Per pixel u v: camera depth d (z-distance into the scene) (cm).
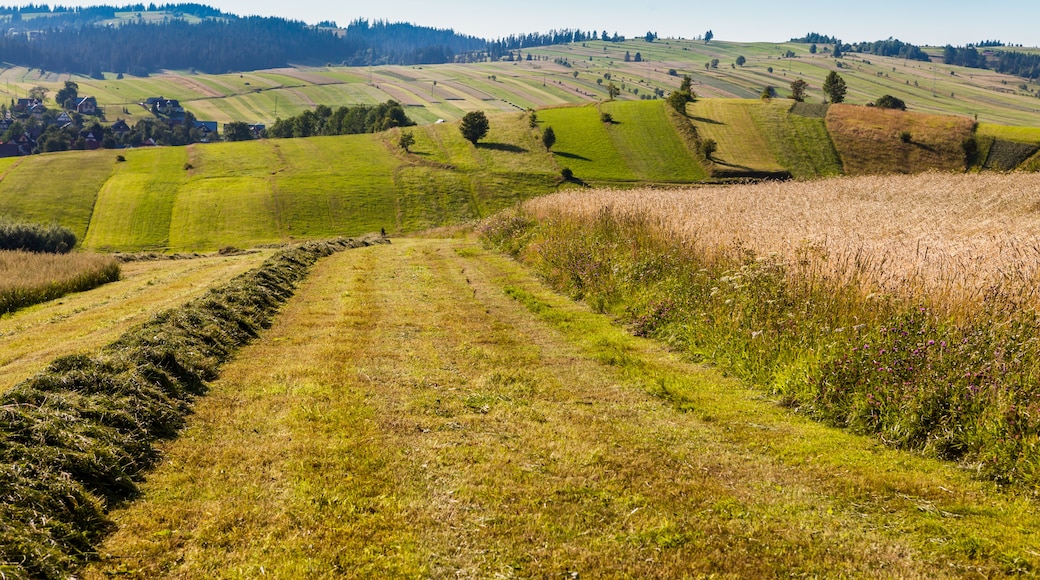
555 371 847
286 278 1593
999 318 709
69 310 1638
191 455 564
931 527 462
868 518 478
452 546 432
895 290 818
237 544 431
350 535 442
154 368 715
